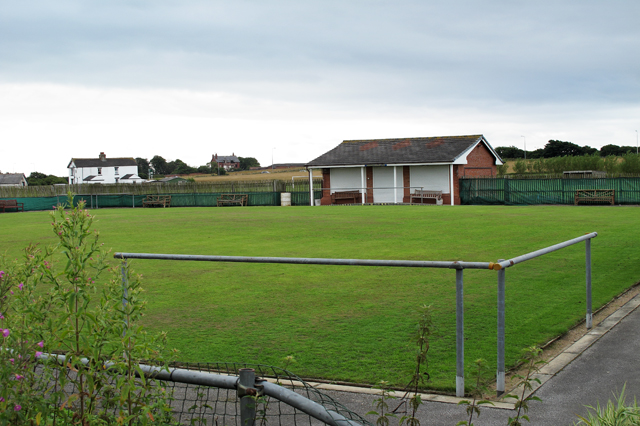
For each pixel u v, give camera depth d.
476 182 33.00
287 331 6.64
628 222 18.31
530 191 31.64
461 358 4.49
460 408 4.27
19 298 2.70
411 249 13.42
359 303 7.98
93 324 2.69
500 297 4.48
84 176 95.38
